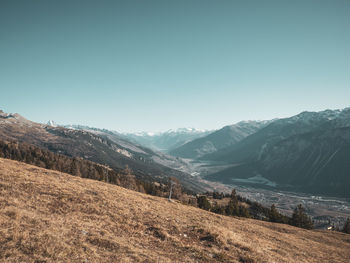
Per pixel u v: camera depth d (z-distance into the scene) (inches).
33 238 506.6
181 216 1178.6
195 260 617.3
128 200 1191.6
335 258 1222.3
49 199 855.7
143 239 697.6
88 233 622.5
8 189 857.5
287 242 1323.8
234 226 1373.0
